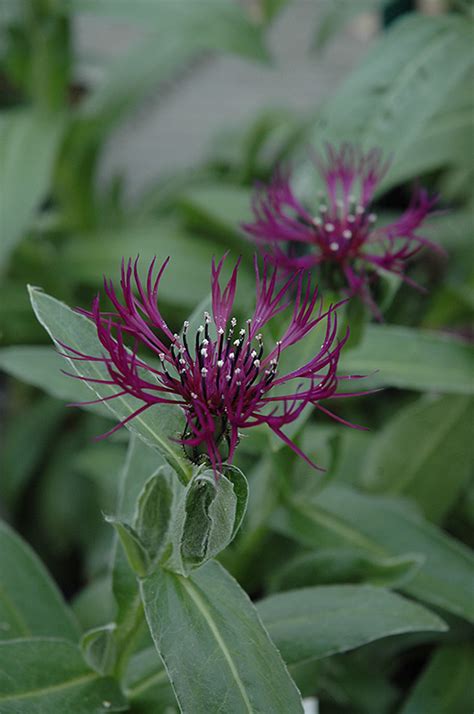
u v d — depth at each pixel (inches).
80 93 46.6
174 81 54.8
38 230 37.2
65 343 18.6
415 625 20.6
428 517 26.2
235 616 18.9
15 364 23.3
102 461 28.2
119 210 41.3
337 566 22.7
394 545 23.5
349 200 22.6
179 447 18.6
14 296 35.7
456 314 30.6
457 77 26.9
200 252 33.5
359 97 26.7
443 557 23.5
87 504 34.1
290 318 21.2
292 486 23.7
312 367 18.6
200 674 18.6
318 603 20.9
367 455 26.7
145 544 19.2
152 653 21.1
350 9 35.4
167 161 49.8
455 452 26.1
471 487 27.5
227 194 34.4
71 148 35.9
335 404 31.2
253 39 33.2
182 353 18.5
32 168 32.1
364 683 24.9
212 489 18.4
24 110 35.5
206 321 18.8
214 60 56.4
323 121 26.7
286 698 18.6
